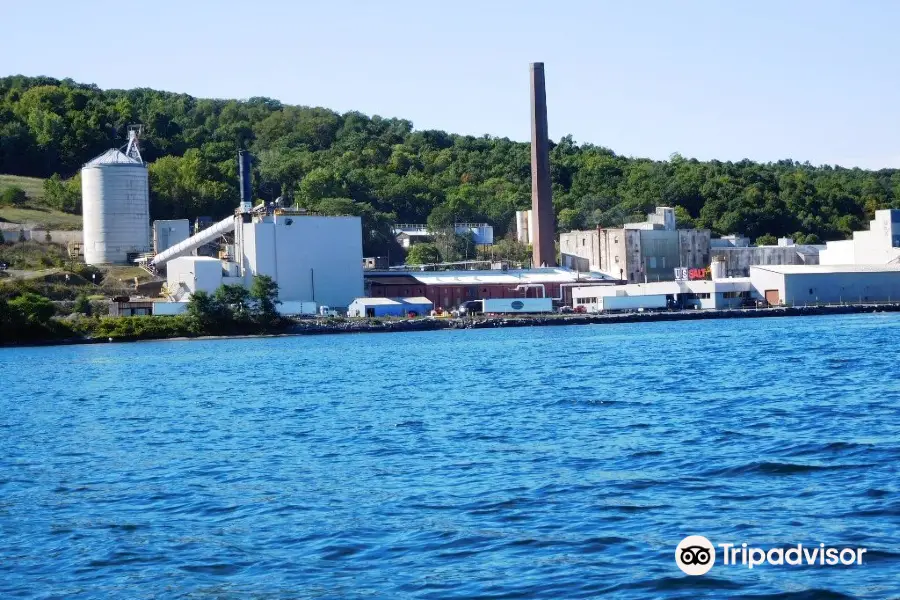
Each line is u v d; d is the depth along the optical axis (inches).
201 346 6791.3
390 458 2012.8
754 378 3248.0
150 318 7701.8
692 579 1180.5
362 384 3663.9
